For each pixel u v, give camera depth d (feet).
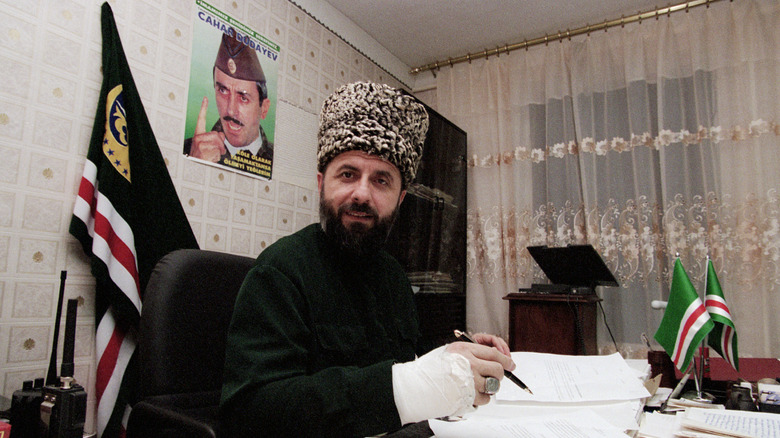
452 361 1.87
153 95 5.31
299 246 2.49
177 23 5.63
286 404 1.79
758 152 6.93
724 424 2.28
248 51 6.54
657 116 7.74
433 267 8.19
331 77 8.09
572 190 8.19
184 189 5.58
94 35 4.82
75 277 4.54
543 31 8.83
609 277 6.41
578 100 8.29
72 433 2.58
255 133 6.55
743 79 7.19
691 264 7.16
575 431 2.05
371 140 2.37
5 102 4.15
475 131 9.41
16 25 4.25
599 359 3.05
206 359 2.81
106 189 4.53
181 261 2.91
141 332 2.70
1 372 4.02
